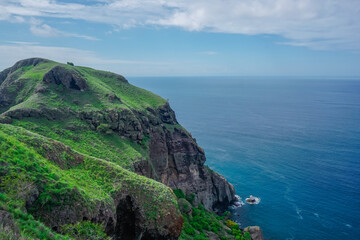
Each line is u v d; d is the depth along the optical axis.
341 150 143.75
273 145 156.38
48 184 31.38
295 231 78.56
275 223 82.88
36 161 34.09
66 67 86.00
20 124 61.28
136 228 43.41
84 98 80.81
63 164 41.78
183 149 95.88
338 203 91.81
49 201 29.78
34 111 66.25
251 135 179.62
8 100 84.38
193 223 66.44
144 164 70.75
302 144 156.50
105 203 37.47
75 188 33.16
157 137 91.00
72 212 31.08
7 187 27.34
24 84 87.50
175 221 45.25
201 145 158.88
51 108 69.75
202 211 79.94
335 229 78.56
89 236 29.86
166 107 106.69
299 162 128.62
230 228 76.12
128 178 46.38
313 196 97.19
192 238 57.41
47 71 90.00
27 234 22.08
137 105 95.94
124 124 77.06
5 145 33.09
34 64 110.75
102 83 100.25
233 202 96.50
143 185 46.81
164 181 88.75
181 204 72.06
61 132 64.75
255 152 145.12
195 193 93.75
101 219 35.56
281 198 97.19
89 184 40.44
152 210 44.19
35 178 30.58
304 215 86.19
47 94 76.25
